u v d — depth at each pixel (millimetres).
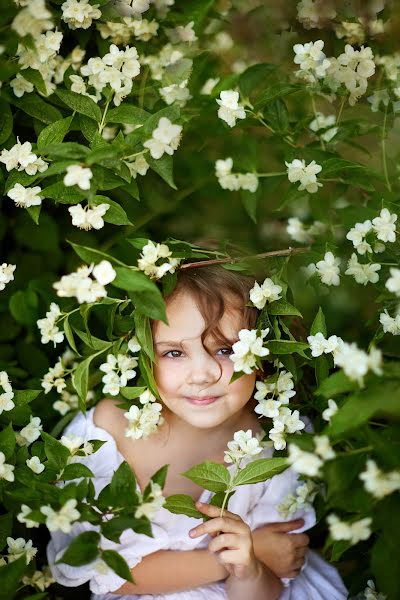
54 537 1667
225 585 1727
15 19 1516
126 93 1602
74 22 1654
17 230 2145
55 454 1483
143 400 1555
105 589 1651
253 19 2064
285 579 1773
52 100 1690
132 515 1301
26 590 1689
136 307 1330
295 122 1957
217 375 1587
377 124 1914
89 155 1335
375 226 1576
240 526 1517
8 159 1513
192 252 1521
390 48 1949
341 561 1945
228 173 1850
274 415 1538
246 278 1623
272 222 2270
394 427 1288
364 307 2105
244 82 1730
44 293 2129
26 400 1602
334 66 1772
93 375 1990
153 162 1456
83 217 1442
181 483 1764
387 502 1268
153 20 1821
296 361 1773
